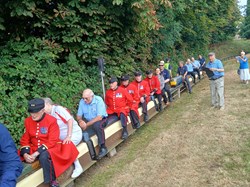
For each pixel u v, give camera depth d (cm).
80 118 585
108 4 843
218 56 3666
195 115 877
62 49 767
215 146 596
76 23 795
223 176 464
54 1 770
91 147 531
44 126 416
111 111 668
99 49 861
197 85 1639
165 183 462
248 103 940
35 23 712
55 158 414
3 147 240
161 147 627
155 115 954
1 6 657
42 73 686
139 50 1227
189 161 536
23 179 380
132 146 659
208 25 2803
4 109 568
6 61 643
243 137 629
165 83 1078
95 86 843
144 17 848
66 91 723
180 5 1617
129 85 735
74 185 488
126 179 492
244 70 1368
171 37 1714
